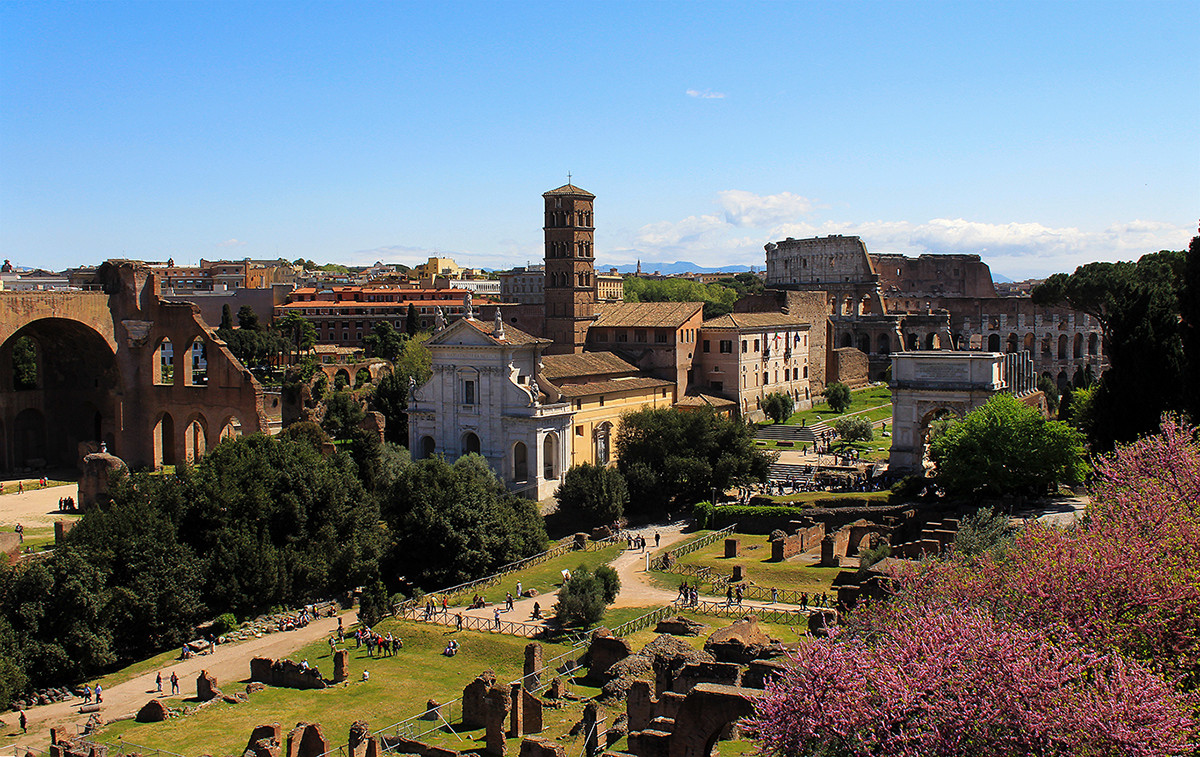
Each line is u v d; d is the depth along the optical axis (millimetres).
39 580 78625
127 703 71188
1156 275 153125
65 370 163125
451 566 95375
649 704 51469
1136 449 60875
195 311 154250
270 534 95688
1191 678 38688
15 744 64125
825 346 192250
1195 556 43625
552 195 155500
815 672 35625
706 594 82375
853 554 93125
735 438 119938
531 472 123812
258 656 76812
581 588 77938
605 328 156500
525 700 57281
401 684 69312
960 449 99125
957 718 32969
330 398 163750
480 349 127188
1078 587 40656
